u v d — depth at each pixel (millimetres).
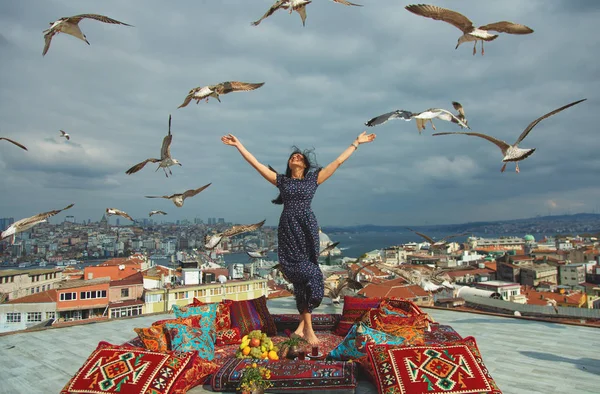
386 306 4984
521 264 81625
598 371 5039
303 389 4043
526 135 5359
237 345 5684
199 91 6691
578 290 66938
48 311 35750
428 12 5875
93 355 4223
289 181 5387
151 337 4699
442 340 5012
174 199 7762
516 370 5102
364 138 5539
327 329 6250
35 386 4887
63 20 6137
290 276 5469
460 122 5832
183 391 4027
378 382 3875
